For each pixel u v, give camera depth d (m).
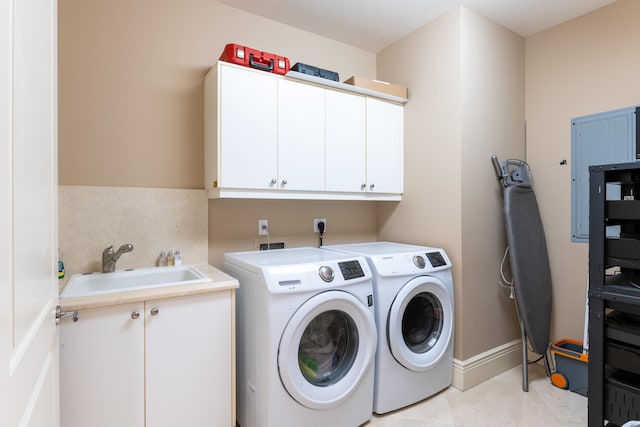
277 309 1.54
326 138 2.26
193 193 2.14
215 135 1.92
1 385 0.58
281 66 2.08
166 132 2.07
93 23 1.87
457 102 2.25
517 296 2.27
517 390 2.20
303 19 2.42
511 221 2.30
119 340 1.40
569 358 2.18
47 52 0.94
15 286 0.66
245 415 1.74
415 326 2.11
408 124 2.62
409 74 2.61
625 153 2.14
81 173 1.84
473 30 2.30
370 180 2.47
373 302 1.88
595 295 1.55
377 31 2.58
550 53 2.52
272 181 2.04
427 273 2.04
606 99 2.23
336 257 1.91
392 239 2.78
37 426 0.83
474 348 2.29
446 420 1.88
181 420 1.52
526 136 2.65
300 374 1.59
